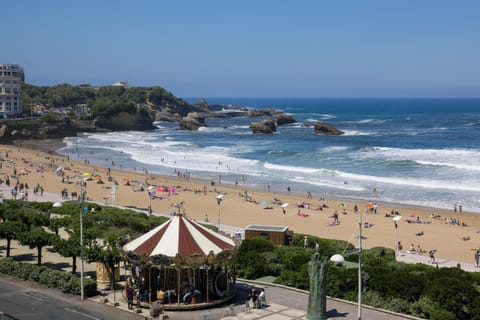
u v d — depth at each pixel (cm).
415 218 7206
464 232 6500
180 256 3169
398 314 3158
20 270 3875
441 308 3080
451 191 8900
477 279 3484
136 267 3512
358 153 13525
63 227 5278
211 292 3384
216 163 12506
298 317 3127
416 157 12475
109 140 18350
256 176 10731
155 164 12556
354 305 3322
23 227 4366
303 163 12194
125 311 3225
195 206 7956
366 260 4012
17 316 3086
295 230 6544
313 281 2959
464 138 16975
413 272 3694
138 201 8294
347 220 7100
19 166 11875
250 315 3158
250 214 7444
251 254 4069
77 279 3588
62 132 19662
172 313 3177
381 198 8575
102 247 3803
